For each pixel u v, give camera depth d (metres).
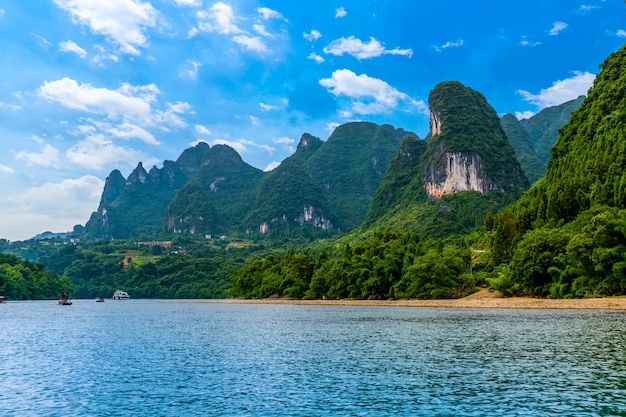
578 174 117.75
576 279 84.44
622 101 134.38
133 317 99.75
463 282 113.00
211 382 31.06
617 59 154.75
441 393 26.94
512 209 155.00
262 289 171.88
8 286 197.88
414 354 40.44
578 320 61.69
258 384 30.22
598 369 31.70
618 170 101.38
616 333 47.94
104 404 26.14
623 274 78.00
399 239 140.38
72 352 45.53
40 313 118.25
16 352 45.91
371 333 56.84
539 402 24.53
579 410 23.03
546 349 40.03
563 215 110.56
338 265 141.38
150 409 25.00
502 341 45.94
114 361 39.91
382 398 26.16
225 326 71.94
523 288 97.88
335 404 25.17
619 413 22.47
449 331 55.81
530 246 92.50
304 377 32.06
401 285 121.62
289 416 23.30
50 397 27.78
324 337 54.19
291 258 174.25
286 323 74.31
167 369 35.84
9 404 26.42
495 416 22.55
